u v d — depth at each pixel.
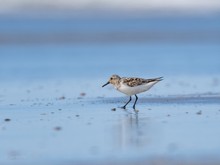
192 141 12.18
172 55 32.81
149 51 35.34
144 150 11.45
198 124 14.08
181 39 43.06
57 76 25.16
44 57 32.41
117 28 53.53
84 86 22.25
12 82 23.55
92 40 43.25
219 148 11.52
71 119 15.20
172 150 11.40
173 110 16.42
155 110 16.50
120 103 18.12
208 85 21.91
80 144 12.11
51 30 50.78
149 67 27.73
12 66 28.52
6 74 25.89
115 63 29.45
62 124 14.47
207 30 50.41
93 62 29.92
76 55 33.44
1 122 14.85
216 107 16.84
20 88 21.89
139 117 15.33
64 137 12.83
